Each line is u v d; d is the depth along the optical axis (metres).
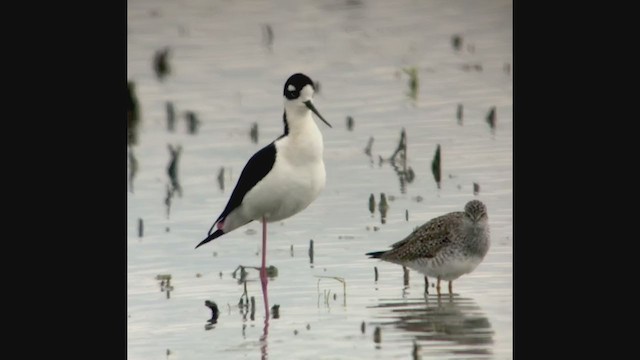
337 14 29.17
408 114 20.97
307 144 14.27
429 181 17.33
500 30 27.06
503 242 14.72
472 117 20.56
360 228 15.60
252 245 15.39
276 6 29.86
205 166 18.89
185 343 12.16
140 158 19.47
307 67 24.77
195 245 15.41
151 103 22.86
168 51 25.47
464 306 12.97
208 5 29.73
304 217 16.19
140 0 29.83
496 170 17.61
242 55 26.00
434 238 13.42
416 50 25.73
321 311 12.96
